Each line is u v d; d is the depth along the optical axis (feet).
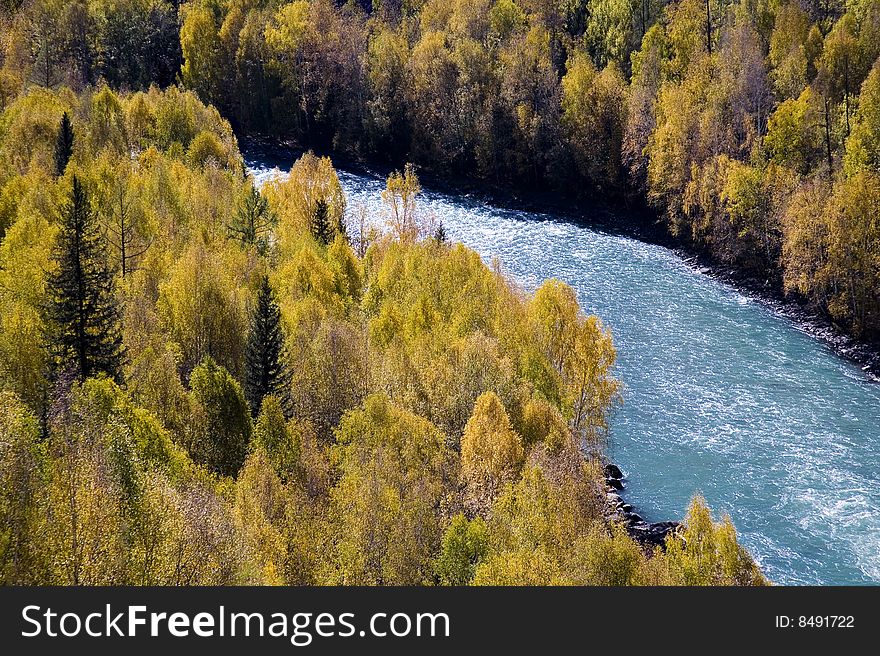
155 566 112.27
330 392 207.00
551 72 484.74
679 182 401.49
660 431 247.09
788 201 341.00
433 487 162.30
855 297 306.76
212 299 225.76
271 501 147.33
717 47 456.86
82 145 352.49
